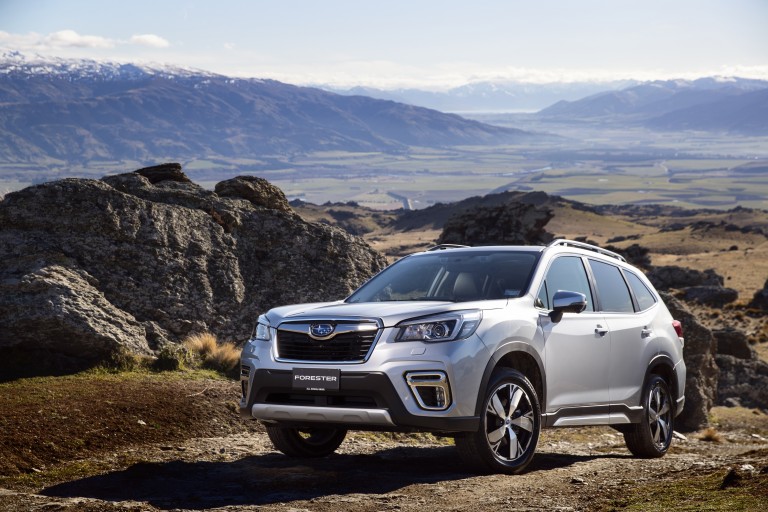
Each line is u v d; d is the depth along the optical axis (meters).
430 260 8.59
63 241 13.90
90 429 8.84
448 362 6.82
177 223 15.33
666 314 10.07
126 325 12.90
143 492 6.71
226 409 10.55
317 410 6.98
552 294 8.15
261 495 6.55
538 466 8.38
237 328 14.87
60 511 5.81
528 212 85.50
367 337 6.95
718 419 26.28
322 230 17.31
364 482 7.04
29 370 11.62
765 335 54.06
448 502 6.10
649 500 5.86
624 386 8.84
